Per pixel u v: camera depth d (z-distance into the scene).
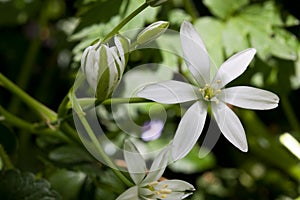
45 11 0.38
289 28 0.35
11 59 0.40
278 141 0.36
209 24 0.32
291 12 0.35
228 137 0.23
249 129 0.35
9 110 0.36
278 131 0.37
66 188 0.31
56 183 0.31
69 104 0.26
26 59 0.37
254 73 0.33
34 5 0.38
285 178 0.37
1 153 0.29
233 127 0.23
